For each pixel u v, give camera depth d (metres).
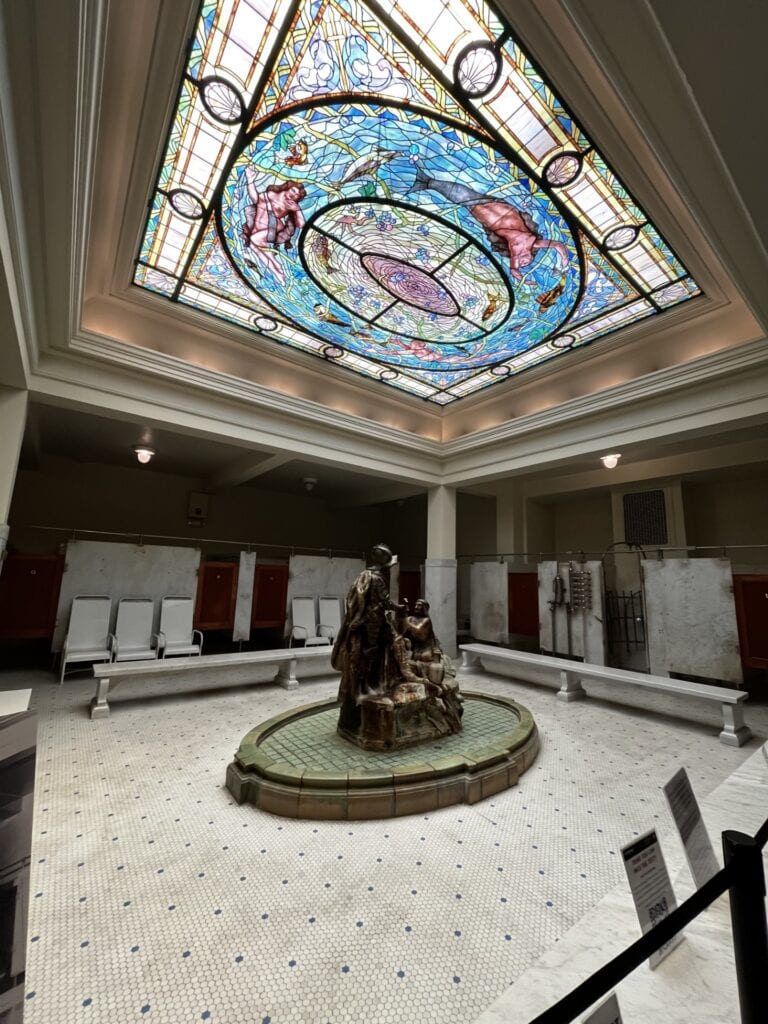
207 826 2.56
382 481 10.02
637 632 8.40
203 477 10.30
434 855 2.32
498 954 1.71
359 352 5.81
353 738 3.44
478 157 3.01
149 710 4.73
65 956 1.67
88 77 1.93
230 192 3.31
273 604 8.28
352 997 1.53
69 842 2.38
